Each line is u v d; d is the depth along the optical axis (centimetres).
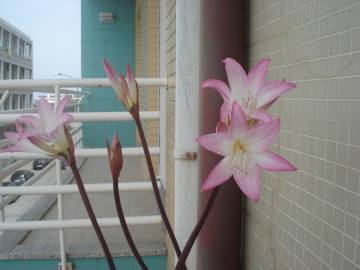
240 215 94
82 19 481
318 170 62
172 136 133
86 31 482
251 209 91
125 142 457
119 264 137
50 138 43
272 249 80
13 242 142
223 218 91
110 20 475
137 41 465
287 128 73
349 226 54
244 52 90
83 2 480
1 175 140
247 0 91
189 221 89
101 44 483
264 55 83
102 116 123
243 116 36
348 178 55
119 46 484
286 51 73
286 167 35
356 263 53
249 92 39
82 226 129
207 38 88
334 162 58
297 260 70
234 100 37
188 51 88
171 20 135
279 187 77
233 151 36
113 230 157
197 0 87
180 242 90
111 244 140
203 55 88
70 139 43
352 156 54
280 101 76
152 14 263
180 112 89
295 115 70
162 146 201
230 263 93
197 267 92
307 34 65
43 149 42
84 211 188
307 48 65
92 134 454
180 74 89
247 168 36
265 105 38
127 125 456
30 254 134
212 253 92
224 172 36
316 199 63
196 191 89
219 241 92
